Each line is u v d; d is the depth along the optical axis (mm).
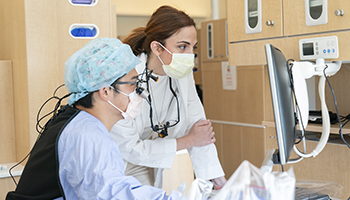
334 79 2182
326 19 1760
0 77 2678
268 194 869
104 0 2732
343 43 1726
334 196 1449
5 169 2479
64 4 2596
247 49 2111
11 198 1224
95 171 1064
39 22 2496
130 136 1727
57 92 2584
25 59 2475
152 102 1848
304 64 1636
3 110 2707
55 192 1151
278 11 1940
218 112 4332
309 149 2111
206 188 1117
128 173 1937
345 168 1977
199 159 1914
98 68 1207
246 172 894
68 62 1277
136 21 5148
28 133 2492
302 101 1560
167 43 1729
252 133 3975
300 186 1503
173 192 1114
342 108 2162
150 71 1733
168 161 1772
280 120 1232
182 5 5543
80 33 2666
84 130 1140
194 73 4852
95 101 1254
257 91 3893
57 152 1140
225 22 4141
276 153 1338
